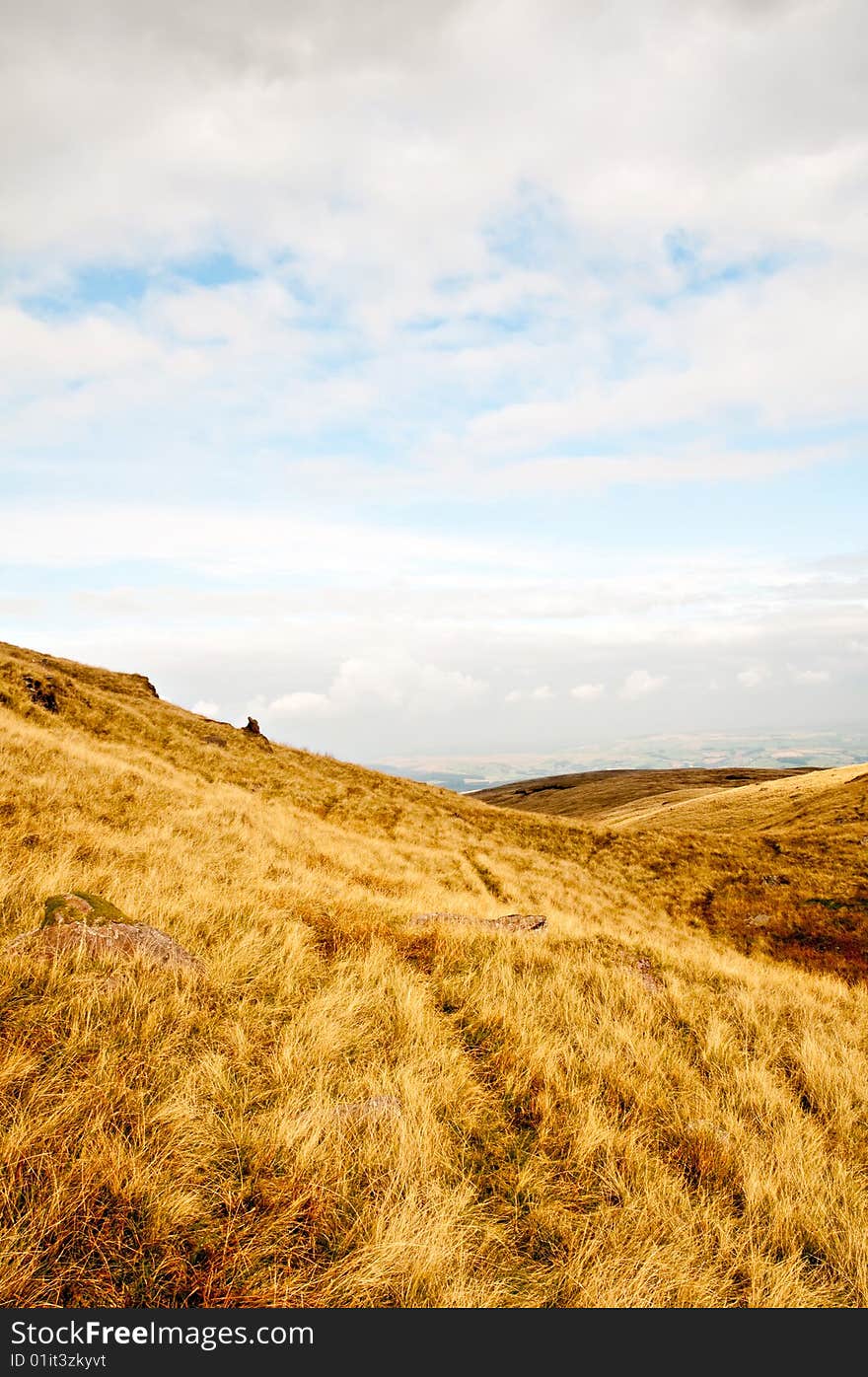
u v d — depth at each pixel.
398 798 35.34
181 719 35.69
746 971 11.12
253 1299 2.98
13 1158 3.24
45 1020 4.46
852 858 32.59
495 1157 4.42
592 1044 6.32
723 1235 4.01
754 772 130.38
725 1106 5.68
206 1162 3.63
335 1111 4.38
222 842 13.34
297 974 6.44
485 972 7.68
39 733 19.39
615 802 122.00
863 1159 5.31
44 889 6.83
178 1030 4.78
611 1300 3.33
